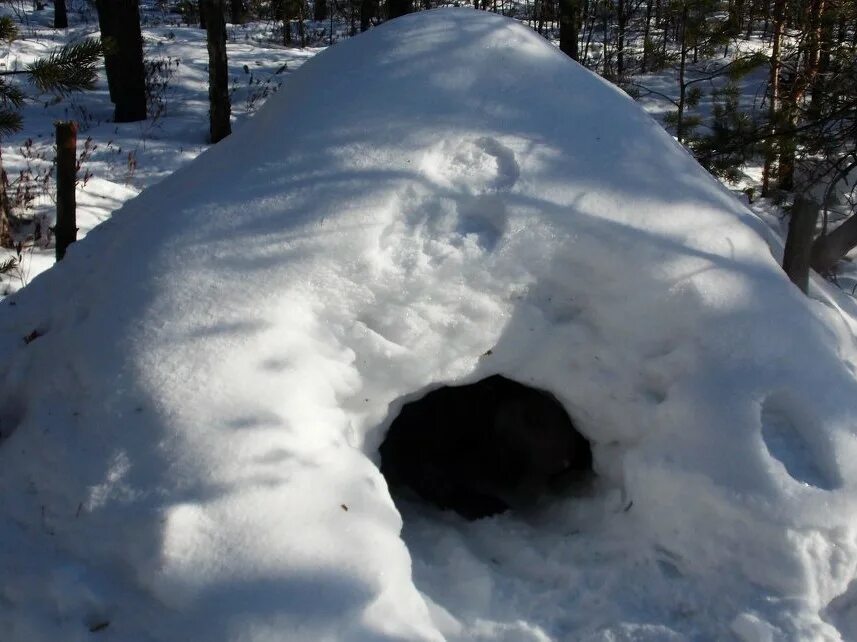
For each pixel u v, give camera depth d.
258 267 3.18
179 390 2.88
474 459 4.30
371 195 3.30
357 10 22.58
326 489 2.71
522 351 3.26
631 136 3.67
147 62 16.39
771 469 2.82
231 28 24.39
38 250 7.01
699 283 3.20
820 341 3.22
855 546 2.74
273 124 3.81
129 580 2.58
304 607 2.41
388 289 3.16
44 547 2.75
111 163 10.36
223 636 2.38
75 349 3.21
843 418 2.97
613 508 3.22
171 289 3.17
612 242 3.27
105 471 2.77
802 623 2.63
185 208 3.49
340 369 3.05
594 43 19.75
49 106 13.64
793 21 10.09
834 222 7.10
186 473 2.70
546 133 3.55
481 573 3.06
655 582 2.91
